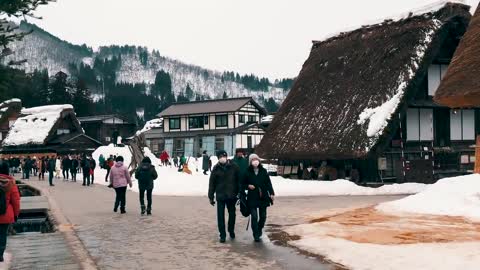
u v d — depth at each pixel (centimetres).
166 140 7425
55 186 3067
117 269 840
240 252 975
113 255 955
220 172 1095
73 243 1069
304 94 3206
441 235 1099
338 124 2723
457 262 820
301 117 3053
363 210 1596
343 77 2975
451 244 986
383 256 888
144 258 927
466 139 2959
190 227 1319
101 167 4606
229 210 1123
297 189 2345
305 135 2889
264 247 1025
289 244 1050
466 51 1906
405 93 2531
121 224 1378
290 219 1453
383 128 2483
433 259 848
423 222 1305
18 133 6366
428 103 2752
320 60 3325
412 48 2642
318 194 2330
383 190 2398
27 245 1047
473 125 2986
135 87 18262
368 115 2586
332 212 1595
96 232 1241
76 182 3516
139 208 1792
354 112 2686
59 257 913
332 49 3297
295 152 2853
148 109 16075
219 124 7056
